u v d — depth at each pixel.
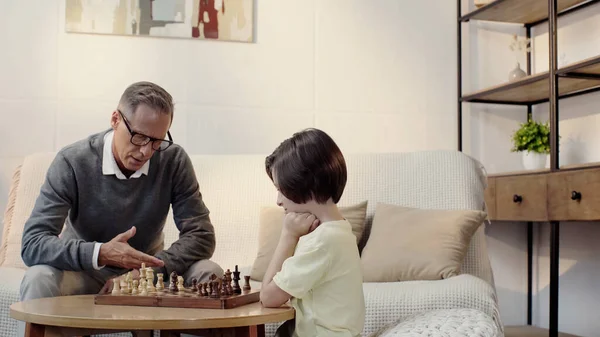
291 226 1.54
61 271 1.79
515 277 3.69
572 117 3.43
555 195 2.87
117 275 1.95
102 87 3.22
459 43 3.61
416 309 1.95
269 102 3.40
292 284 1.43
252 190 2.81
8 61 3.14
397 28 3.57
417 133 3.58
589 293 3.27
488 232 3.68
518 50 3.74
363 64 3.52
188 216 2.07
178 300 1.42
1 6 3.15
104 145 1.97
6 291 2.13
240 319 1.28
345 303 1.49
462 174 2.66
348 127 3.49
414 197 2.68
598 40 3.23
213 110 3.34
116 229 1.99
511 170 3.73
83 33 3.21
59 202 1.88
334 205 1.58
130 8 3.25
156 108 1.83
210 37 3.33
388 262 2.37
